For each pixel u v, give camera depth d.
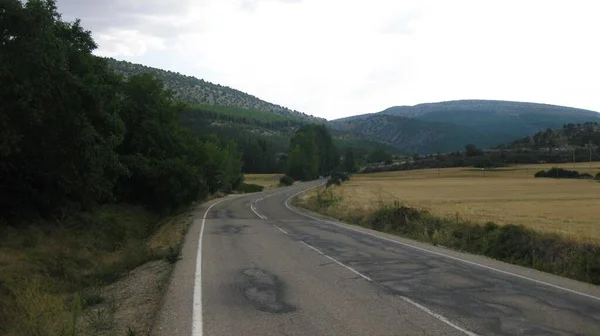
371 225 25.72
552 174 101.25
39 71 15.80
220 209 40.53
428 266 12.57
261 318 7.52
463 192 63.19
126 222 26.89
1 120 14.66
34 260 14.87
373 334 6.69
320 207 39.88
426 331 6.82
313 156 130.75
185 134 42.91
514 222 24.00
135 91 34.78
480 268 12.30
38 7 15.87
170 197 36.00
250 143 159.50
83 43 23.28
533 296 9.11
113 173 25.44
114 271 14.28
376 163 196.38
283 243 17.78
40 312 8.28
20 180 18.61
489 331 6.83
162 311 7.98
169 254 14.55
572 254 13.23
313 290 9.59
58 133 17.70
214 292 9.44
